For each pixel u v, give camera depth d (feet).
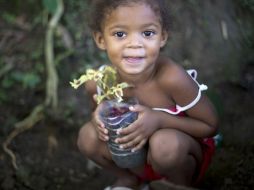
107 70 7.36
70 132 11.21
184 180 7.80
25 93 11.99
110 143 7.47
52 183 9.68
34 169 10.05
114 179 9.75
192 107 7.57
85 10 12.67
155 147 7.30
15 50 12.59
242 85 11.96
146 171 8.01
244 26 12.62
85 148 8.01
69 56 12.35
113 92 7.19
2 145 10.68
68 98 11.78
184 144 7.41
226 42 12.49
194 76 8.02
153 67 7.44
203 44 12.44
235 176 8.55
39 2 13.16
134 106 7.25
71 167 10.20
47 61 11.87
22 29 12.89
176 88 7.39
